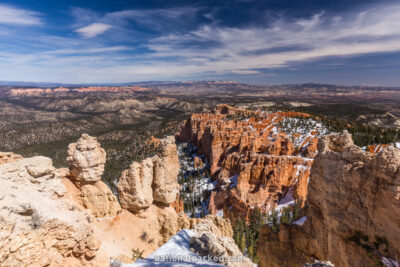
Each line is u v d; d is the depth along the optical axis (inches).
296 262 1002.1
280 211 2999.5
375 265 667.4
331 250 815.1
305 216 1119.0
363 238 715.4
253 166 3467.0
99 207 1011.9
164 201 1189.7
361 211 727.7
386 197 659.4
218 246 881.5
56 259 561.6
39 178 762.8
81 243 615.8
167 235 1143.0
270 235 1171.9
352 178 760.3
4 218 518.0
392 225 647.8
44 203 707.4
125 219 1051.9
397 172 640.4
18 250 498.3
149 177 1125.7
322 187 874.1
